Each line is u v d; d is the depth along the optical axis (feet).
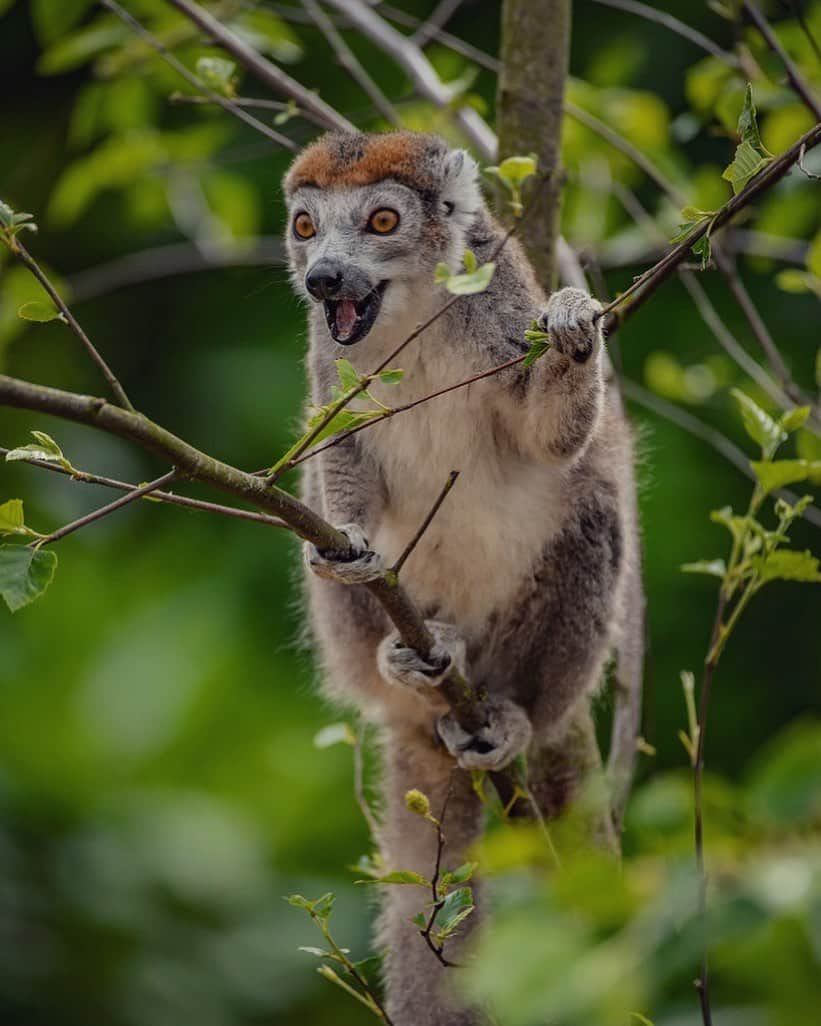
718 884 14.42
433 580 31.40
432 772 31.78
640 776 34.40
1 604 54.34
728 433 49.70
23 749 52.21
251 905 48.91
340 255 28.76
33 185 58.80
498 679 31.86
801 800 14.21
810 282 31.65
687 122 37.58
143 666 53.31
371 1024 47.21
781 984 15.38
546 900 14.65
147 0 39.42
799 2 37.04
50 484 52.85
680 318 51.16
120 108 41.98
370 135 30.55
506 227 30.99
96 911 47.62
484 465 29.99
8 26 60.70
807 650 51.93
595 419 27.07
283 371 54.65
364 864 29.43
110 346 58.39
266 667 53.93
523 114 31.48
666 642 50.80
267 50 39.63
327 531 20.42
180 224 43.68
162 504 55.83
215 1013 46.80
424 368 29.27
